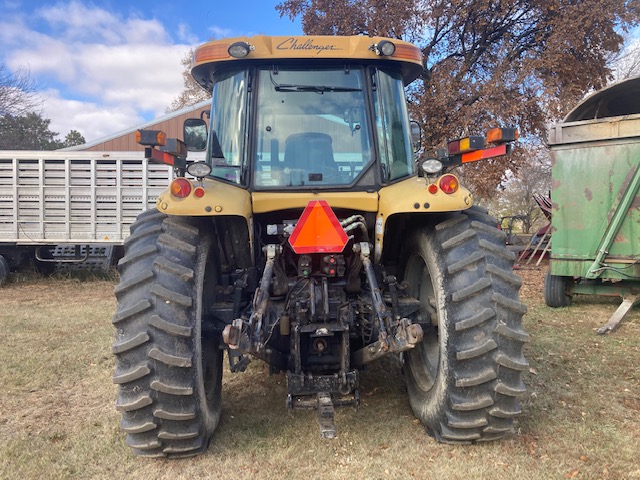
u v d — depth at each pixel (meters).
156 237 3.12
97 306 8.05
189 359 2.85
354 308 3.41
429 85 12.68
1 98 21.89
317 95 3.60
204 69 3.80
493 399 2.92
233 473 2.95
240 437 3.38
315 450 3.20
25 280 10.78
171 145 3.40
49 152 10.63
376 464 3.02
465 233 3.12
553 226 7.00
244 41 3.49
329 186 3.49
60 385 4.41
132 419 2.87
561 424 3.51
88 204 10.73
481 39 13.90
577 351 5.17
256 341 2.93
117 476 2.94
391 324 2.99
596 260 6.61
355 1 13.69
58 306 8.06
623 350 5.20
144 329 2.83
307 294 3.37
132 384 2.83
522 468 2.95
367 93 3.62
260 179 3.50
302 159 3.53
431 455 3.10
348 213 3.55
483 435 3.09
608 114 8.07
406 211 3.11
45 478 2.92
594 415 3.67
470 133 12.22
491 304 2.95
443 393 3.04
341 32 13.81
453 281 3.04
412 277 3.79
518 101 12.28
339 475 2.91
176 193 3.05
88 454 3.18
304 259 3.35
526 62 12.38
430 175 3.30
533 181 26.73
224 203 3.08
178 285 2.93
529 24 13.85
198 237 3.16
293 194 3.42
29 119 35.84
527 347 5.32
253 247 3.39
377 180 3.53
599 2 12.37
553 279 7.30
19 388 4.32
